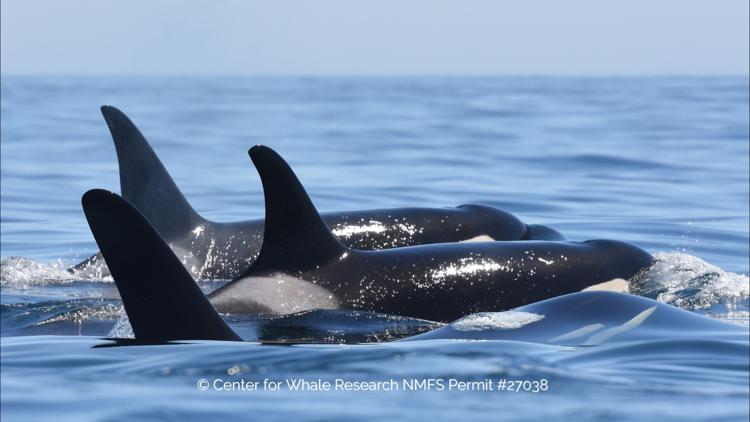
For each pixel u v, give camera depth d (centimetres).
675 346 2848
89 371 2709
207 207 7425
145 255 2816
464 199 7619
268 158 3744
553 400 2406
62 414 2339
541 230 5653
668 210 7144
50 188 8469
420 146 12462
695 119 18275
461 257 4128
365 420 2297
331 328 3594
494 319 3123
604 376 2595
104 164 10544
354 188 8212
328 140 13825
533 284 4159
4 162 10556
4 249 5862
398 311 3912
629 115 19975
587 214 6950
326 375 2622
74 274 4978
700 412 2309
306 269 3916
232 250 5172
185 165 10888
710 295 4306
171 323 2878
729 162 10350
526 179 8894
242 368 2675
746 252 5662
